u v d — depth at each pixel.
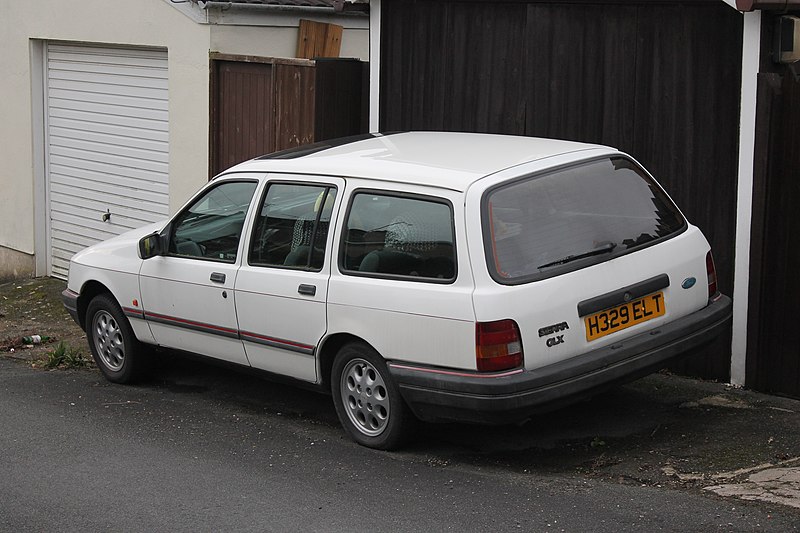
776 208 7.29
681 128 7.90
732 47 7.58
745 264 7.46
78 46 12.84
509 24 8.78
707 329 6.60
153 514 5.78
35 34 13.17
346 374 6.77
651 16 7.95
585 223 6.28
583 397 6.11
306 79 10.10
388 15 9.49
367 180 6.62
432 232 6.20
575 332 6.04
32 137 13.52
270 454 6.78
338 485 6.13
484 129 9.07
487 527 5.39
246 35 11.39
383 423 6.63
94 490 6.20
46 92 13.41
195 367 9.06
